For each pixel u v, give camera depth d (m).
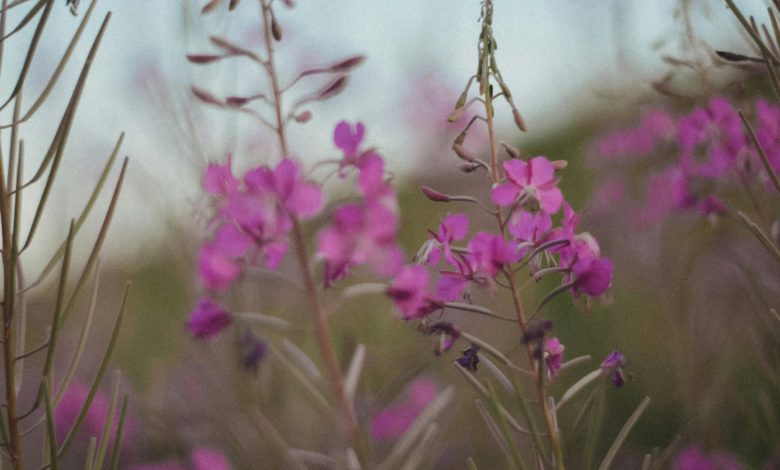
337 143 0.66
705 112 0.82
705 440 0.87
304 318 0.72
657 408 1.01
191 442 0.88
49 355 0.65
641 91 1.01
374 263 0.65
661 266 1.00
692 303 0.91
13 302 0.65
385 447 0.87
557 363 0.67
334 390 0.66
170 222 0.81
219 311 0.66
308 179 0.66
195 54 0.68
